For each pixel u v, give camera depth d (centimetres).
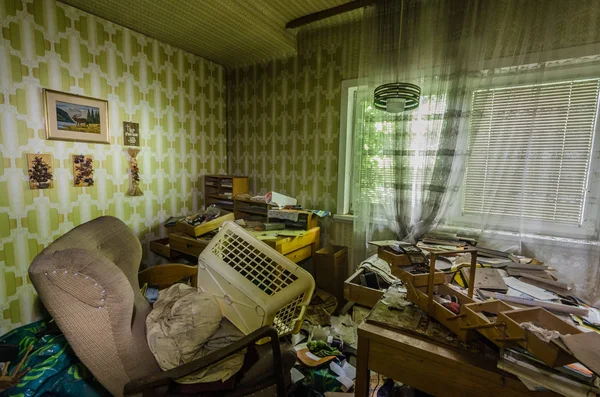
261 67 299
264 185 308
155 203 271
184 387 112
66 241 113
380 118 216
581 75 159
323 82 260
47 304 97
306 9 220
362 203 228
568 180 167
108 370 107
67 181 212
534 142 174
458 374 90
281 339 141
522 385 81
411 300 116
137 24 233
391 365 101
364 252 232
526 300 115
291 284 135
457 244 178
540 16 164
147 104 257
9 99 183
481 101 183
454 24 185
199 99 301
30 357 153
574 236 167
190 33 247
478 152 188
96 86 223
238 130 322
